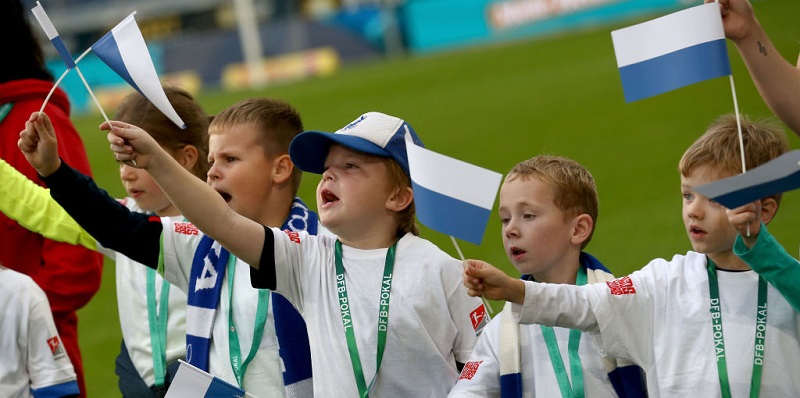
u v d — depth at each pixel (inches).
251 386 269.1
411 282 249.6
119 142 229.9
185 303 306.2
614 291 228.7
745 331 221.0
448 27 2159.2
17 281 297.3
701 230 222.5
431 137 1088.8
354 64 2170.3
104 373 520.4
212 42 2193.7
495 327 246.7
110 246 253.9
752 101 960.3
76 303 330.0
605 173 829.2
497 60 1646.2
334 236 262.8
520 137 1026.7
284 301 266.2
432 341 249.0
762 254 206.7
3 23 333.1
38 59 344.2
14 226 327.6
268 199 285.9
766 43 245.1
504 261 614.9
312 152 259.0
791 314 220.2
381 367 247.1
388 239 257.4
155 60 2226.9
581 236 247.0
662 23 225.0
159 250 260.4
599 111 1083.3
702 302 225.3
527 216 244.4
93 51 235.0
